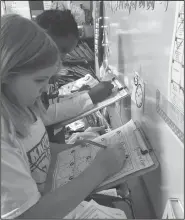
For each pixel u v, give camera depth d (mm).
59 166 768
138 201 774
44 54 545
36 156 716
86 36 2039
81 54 1955
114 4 1131
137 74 817
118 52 1100
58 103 1077
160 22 570
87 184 617
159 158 658
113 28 1190
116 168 657
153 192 734
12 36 523
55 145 904
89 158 755
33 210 559
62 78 1744
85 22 2062
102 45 1625
